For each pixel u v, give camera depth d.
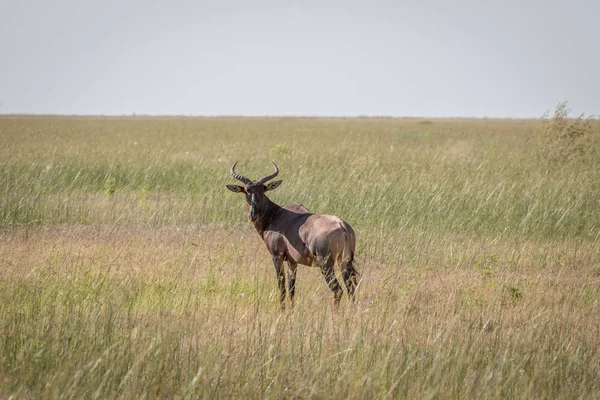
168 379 25.58
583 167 82.19
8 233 52.41
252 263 44.81
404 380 25.48
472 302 36.66
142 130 195.25
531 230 55.28
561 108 100.75
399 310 34.03
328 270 35.09
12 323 30.23
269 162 89.69
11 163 84.56
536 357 27.88
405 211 58.69
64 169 78.56
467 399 24.47
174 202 64.69
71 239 51.28
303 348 29.16
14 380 24.97
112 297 35.72
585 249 50.38
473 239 52.97
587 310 35.66
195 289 38.50
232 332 29.52
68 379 24.61
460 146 130.12
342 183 68.50
